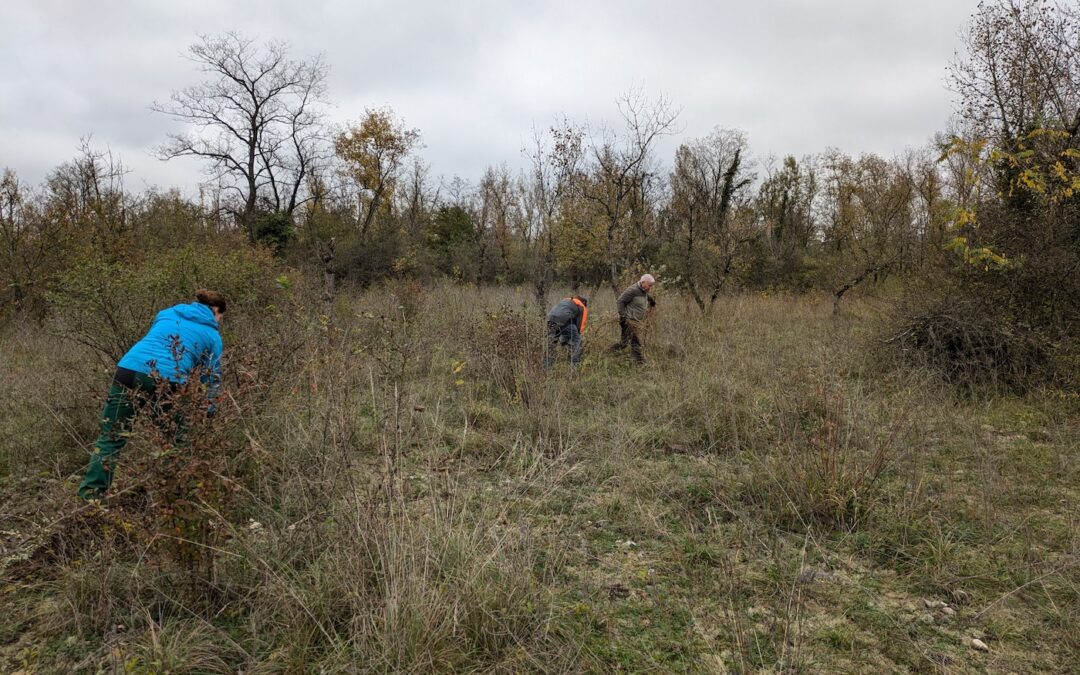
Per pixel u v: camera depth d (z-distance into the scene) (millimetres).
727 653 2627
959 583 3109
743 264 16656
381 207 30984
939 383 6227
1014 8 8648
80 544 3260
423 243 26000
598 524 3828
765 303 15172
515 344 6914
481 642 2627
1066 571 3129
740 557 3404
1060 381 6359
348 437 3607
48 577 3125
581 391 6703
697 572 3229
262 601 2801
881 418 4699
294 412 4504
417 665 2379
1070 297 6980
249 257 9859
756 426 5086
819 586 3121
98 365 5590
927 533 3566
